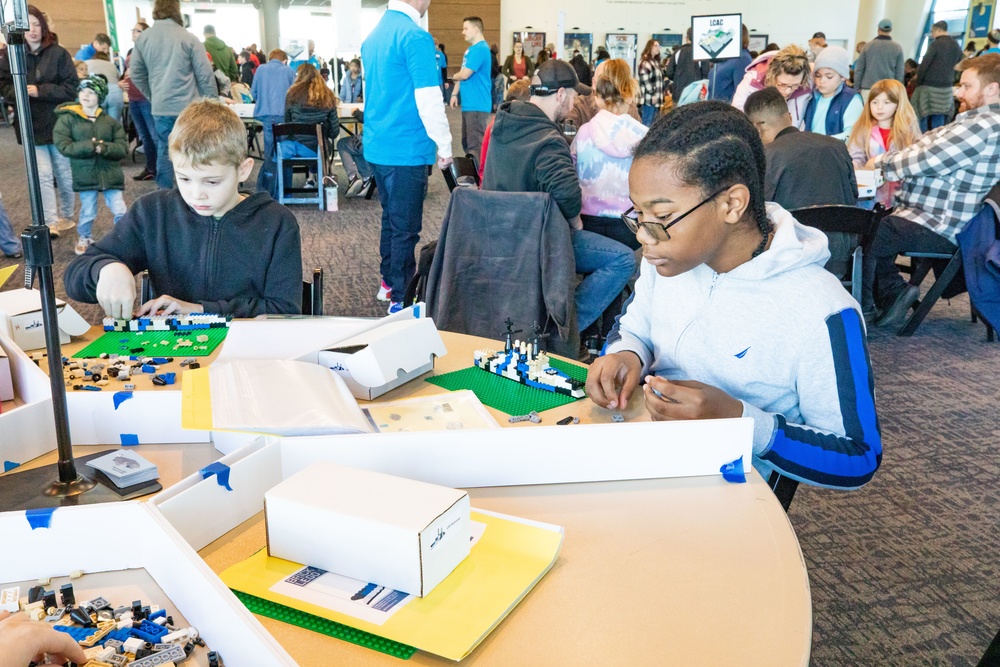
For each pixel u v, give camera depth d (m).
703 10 15.02
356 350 1.31
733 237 1.18
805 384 1.18
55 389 0.93
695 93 6.71
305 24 16.86
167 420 1.14
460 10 14.39
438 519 0.78
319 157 6.08
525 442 0.99
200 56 5.67
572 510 0.96
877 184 3.85
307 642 0.73
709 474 1.05
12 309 1.46
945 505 2.26
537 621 0.76
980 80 3.43
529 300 2.84
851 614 1.80
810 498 2.29
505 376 1.41
